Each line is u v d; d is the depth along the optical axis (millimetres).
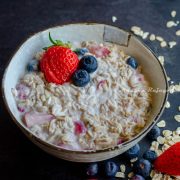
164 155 325
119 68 347
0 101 366
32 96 330
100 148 309
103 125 317
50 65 331
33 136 294
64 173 329
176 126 360
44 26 422
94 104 325
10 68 332
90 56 338
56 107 321
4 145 342
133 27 425
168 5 445
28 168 331
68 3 441
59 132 312
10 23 423
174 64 399
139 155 342
